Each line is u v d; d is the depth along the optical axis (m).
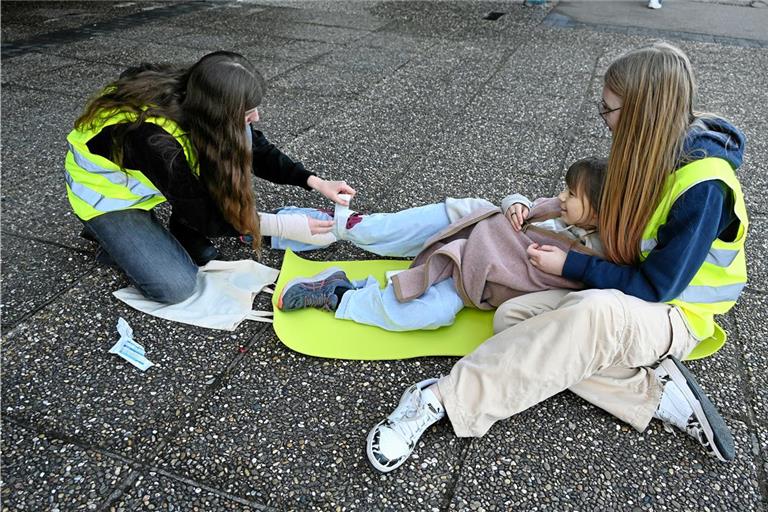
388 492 1.68
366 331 2.24
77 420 1.85
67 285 2.42
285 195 3.15
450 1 7.77
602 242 2.00
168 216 2.93
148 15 6.53
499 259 2.17
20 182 3.18
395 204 3.13
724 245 1.86
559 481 1.73
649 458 1.81
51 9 6.56
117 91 2.09
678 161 1.80
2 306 2.29
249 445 1.79
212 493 1.65
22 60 4.95
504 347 1.82
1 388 1.94
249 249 2.70
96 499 1.62
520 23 6.83
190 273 2.35
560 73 5.21
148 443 1.79
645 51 1.78
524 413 1.94
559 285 2.12
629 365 1.86
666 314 1.85
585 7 7.73
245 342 2.18
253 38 5.88
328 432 1.85
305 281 2.30
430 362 2.13
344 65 5.21
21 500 1.61
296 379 2.03
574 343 1.77
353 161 3.56
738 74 5.32
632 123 1.78
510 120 4.23
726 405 2.01
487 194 3.27
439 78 4.99
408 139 3.88
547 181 3.43
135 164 2.09
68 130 3.79
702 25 7.04
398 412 1.81
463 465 1.76
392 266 2.62
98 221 2.22
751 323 2.39
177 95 2.07
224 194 2.11
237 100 1.95
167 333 2.20
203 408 1.91
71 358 2.07
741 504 1.69
